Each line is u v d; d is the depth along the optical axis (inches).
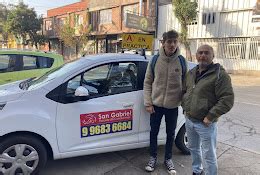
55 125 141.8
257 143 209.2
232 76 751.1
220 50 832.3
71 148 147.2
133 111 158.7
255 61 752.3
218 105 119.6
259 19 735.7
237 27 785.6
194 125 131.0
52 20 1551.4
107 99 152.2
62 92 144.4
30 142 138.4
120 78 158.6
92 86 152.9
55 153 144.4
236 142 210.4
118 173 155.7
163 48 146.6
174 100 148.3
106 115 152.1
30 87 152.2
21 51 280.5
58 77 147.4
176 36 142.4
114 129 155.3
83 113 146.7
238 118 286.2
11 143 135.5
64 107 143.3
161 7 955.3
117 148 157.5
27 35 1553.9
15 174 138.5
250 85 593.9
